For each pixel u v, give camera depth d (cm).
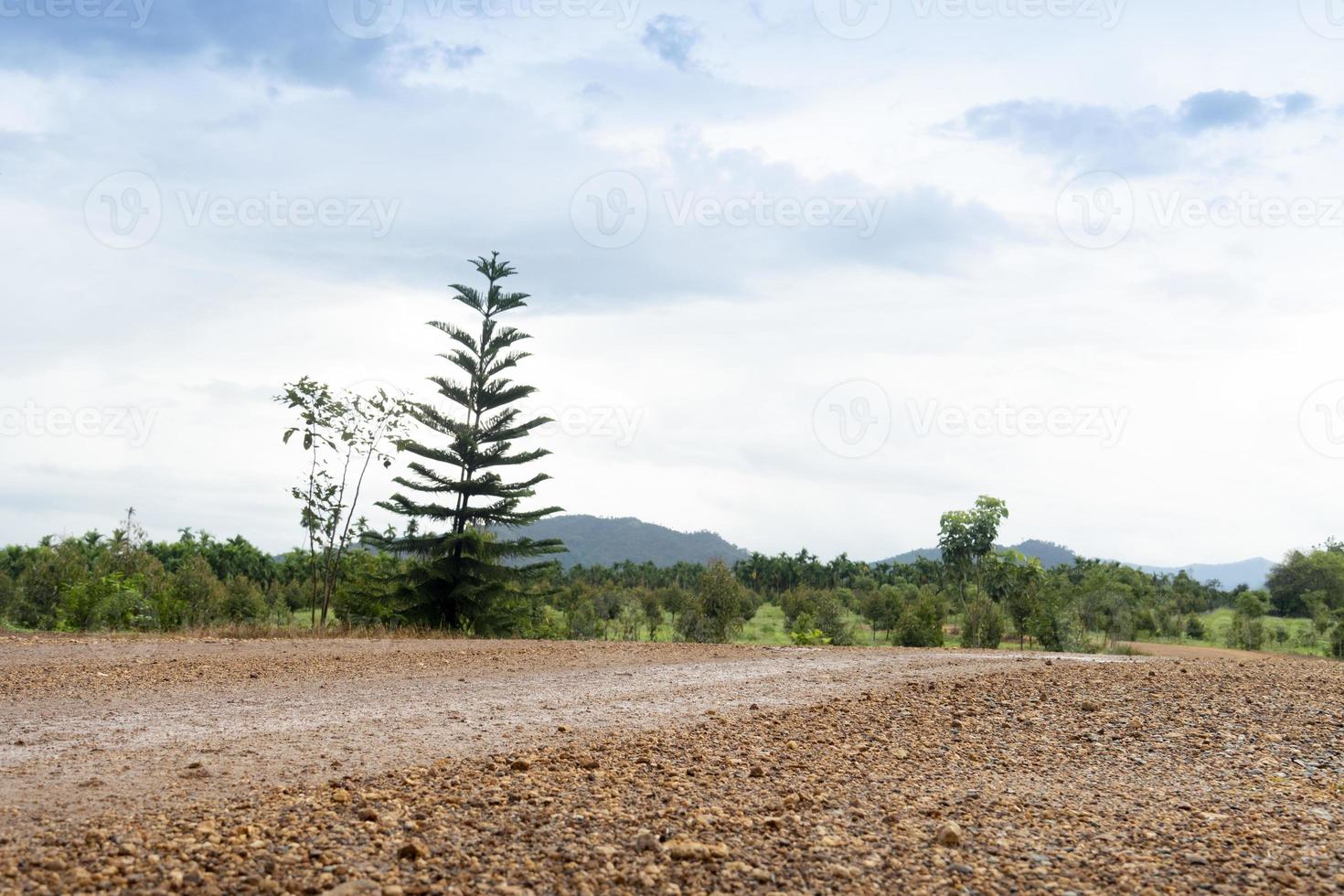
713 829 495
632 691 1009
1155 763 716
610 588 7250
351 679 1052
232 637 1606
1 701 843
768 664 1323
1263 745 780
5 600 2784
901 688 1052
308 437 2373
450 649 1438
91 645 1319
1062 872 452
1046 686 1073
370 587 2892
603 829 486
